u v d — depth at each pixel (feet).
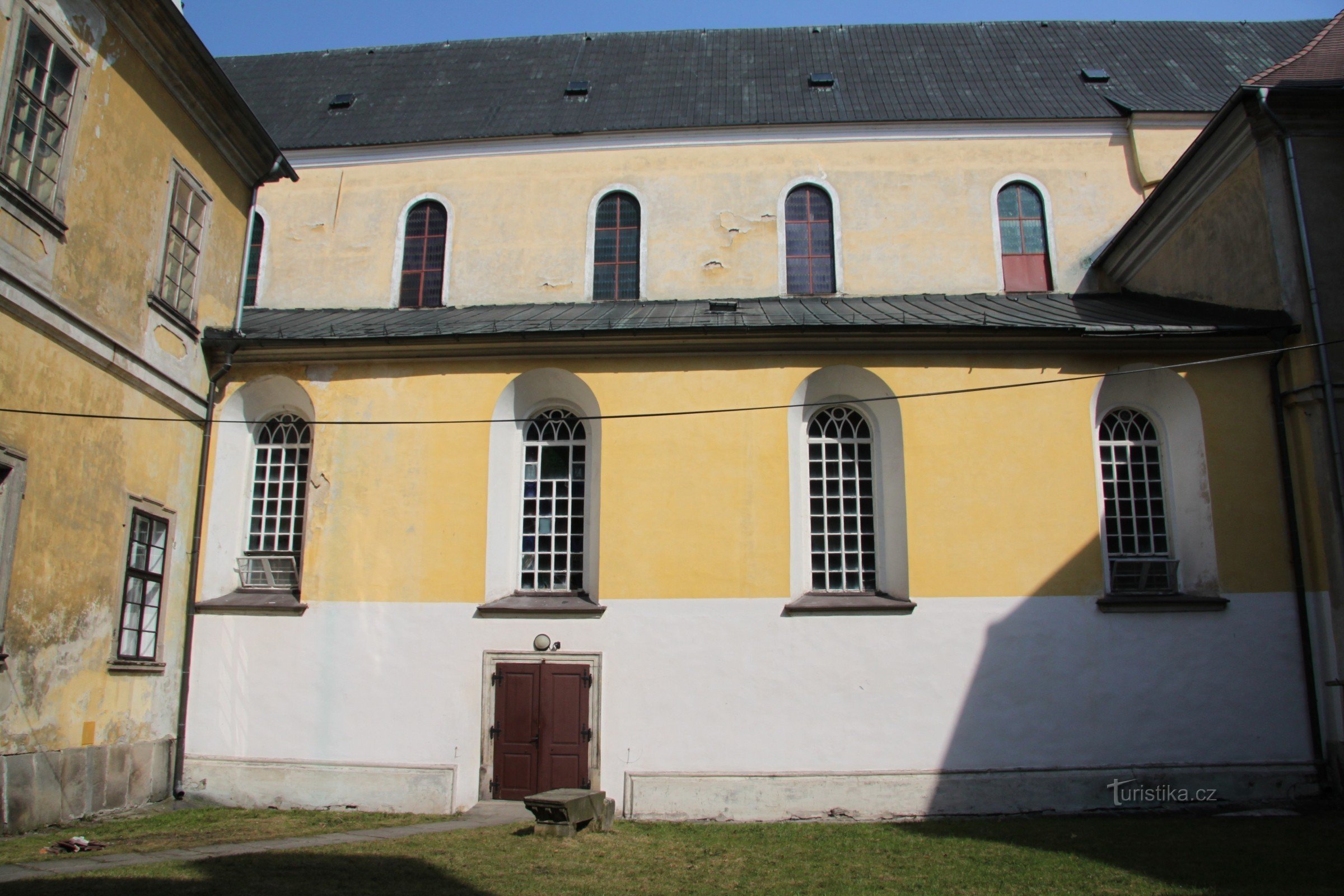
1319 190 49.39
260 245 69.87
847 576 50.93
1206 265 56.03
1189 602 48.57
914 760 47.09
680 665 48.19
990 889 31.83
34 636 38.45
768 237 67.31
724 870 34.35
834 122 68.64
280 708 49.11
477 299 67.46
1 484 36.86
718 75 76.89
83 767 41.50
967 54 78.38
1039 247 67.15
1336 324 48.26
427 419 51.85
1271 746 47.32
